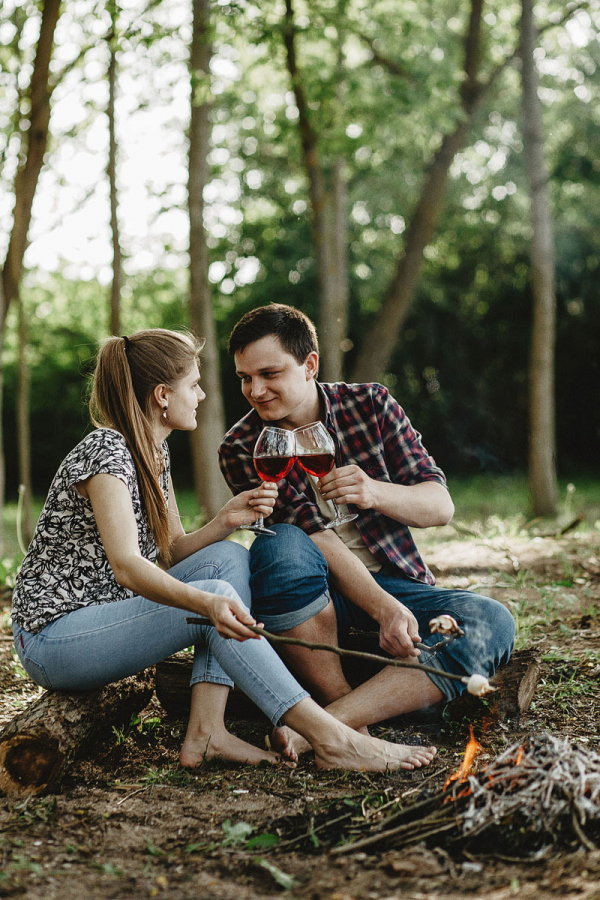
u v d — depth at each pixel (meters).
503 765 2.14
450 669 2.67
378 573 2.95
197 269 9.74
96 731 2.54
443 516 2.89
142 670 2.75
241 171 15.40
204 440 9.70
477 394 21.27
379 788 2.29
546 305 11.99
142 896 1.77
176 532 2.85
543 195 11.86
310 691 2.77
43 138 8.61
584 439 21.17
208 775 2.45
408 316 20.86
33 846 2.02
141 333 2.70
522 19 11.57
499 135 15.86
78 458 2.48
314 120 10.86
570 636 3.89
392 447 3.05
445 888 1.73
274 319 2.83
